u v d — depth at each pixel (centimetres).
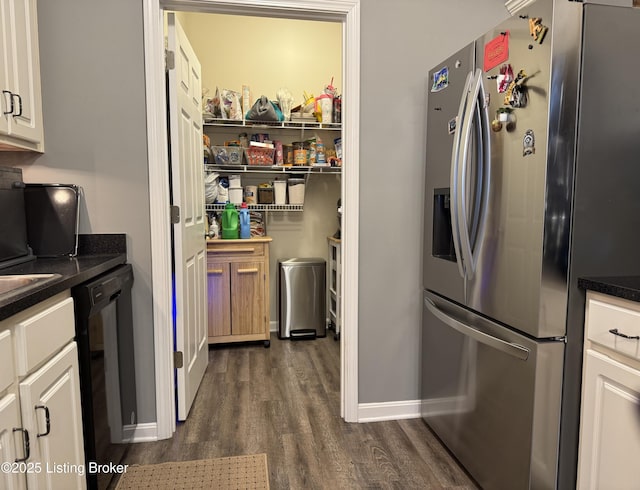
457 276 177
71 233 184
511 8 211
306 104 348
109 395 161
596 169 129
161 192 194
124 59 186
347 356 217
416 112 213
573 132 127
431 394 208
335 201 382
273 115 329
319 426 215
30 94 172
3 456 97
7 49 154
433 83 198
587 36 125
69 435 129
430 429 212
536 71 128
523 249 136
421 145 215
